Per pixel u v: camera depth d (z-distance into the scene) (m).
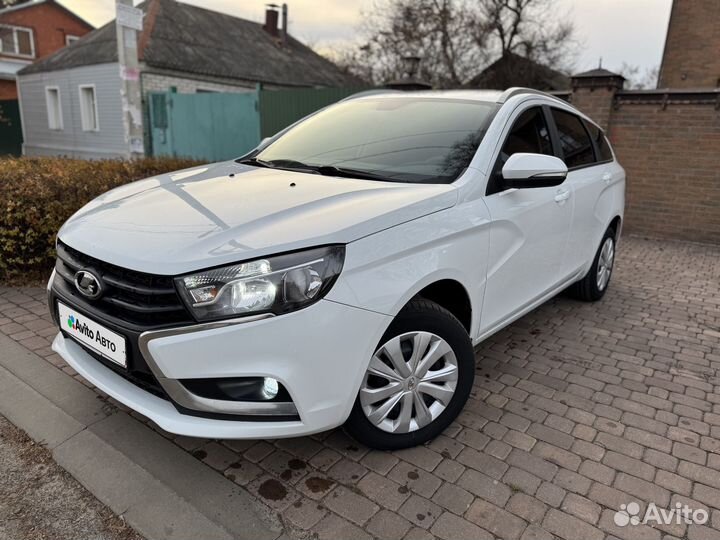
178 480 2.31
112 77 16.66
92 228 2.38
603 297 5.09
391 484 2.33
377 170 2.91
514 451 2.60
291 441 2.61
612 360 3.68
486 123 3.05
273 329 1.96
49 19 30.72
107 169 5.55
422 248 2.36
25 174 4.72
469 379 2.69
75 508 2.16
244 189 2.65
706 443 2.72
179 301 1.96
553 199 3.41
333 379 2.11
